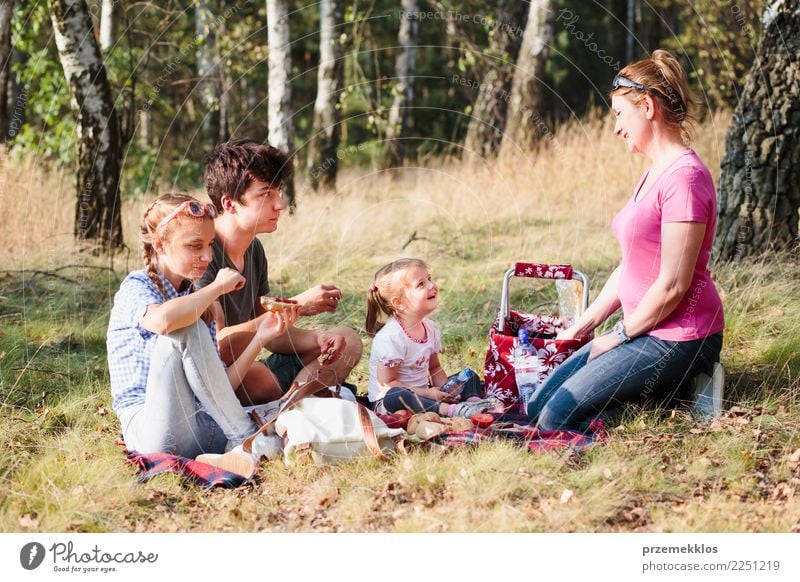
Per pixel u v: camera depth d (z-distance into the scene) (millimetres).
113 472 3217
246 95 16656
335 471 3260
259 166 3473
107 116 7148
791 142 5566
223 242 3564
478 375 4352
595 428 3545
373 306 3916
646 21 21344
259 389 3684
